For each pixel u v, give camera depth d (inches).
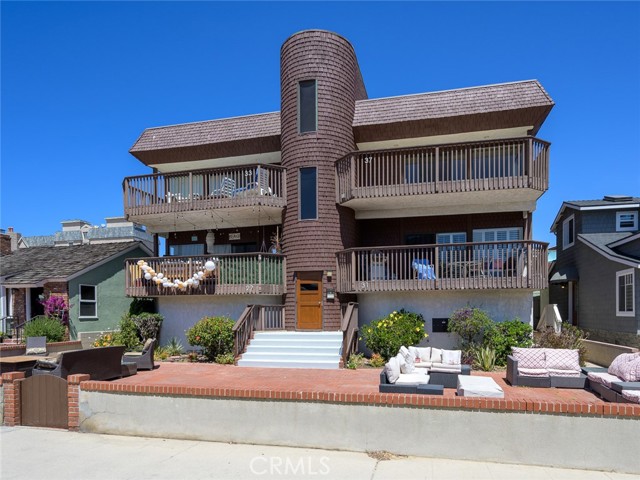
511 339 471.5
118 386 304.0
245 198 574.9
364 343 546.3
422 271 512.4
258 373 430.0
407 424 261.9
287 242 584.1
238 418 285.1
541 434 246.2
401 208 593.6
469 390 282.7
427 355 413.4
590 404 241.1
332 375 416.2
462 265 503.2
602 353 497.4
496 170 544.1
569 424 243.4
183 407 294.2
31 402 321.4
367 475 234.4
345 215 582.2
